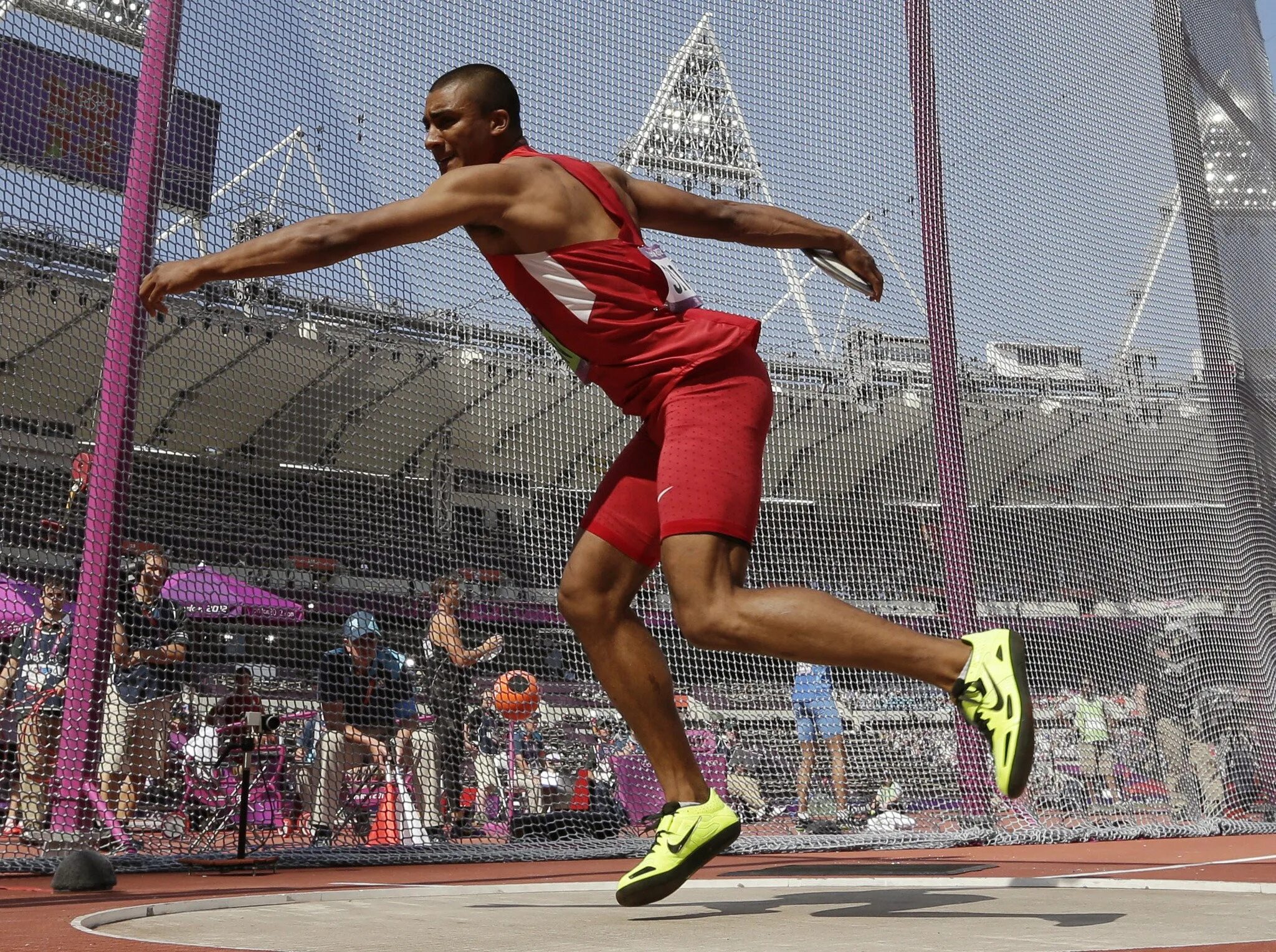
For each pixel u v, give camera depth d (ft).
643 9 16.71
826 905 6.34
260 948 4.30
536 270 5.82
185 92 13.20
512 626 15.48
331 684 14.20
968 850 13.84
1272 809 17.37
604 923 5.42
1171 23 20.65
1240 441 18.66
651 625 16.20
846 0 17.90
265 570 14.01
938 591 16.81
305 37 14.24
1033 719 4.97
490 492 15.62
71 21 12.67
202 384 13.74
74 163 12.67
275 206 13.78
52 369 12.84
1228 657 17.83
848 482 17.06
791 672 16.38
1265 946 3.92
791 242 6.91
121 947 4.35
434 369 15.35
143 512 13.24
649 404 5.99
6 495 12.60
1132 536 17.93
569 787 15.44
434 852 12.89
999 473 17.62
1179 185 19.92
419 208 5.46
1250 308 20.15
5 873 10.66
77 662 12.01
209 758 13.33
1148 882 7.55
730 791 15.88
